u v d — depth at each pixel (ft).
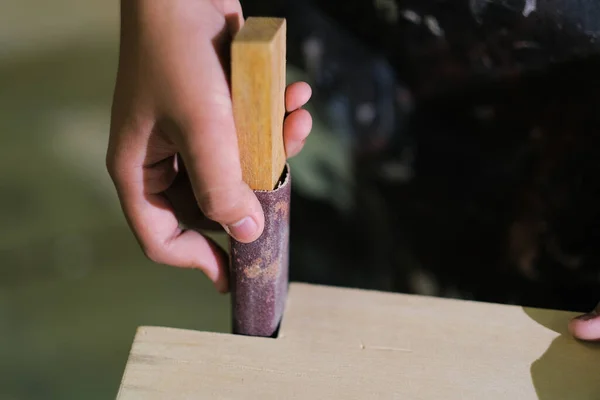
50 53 3.27
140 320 2.43
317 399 1.04
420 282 1.62
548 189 1.39
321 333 1.13
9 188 2.81
